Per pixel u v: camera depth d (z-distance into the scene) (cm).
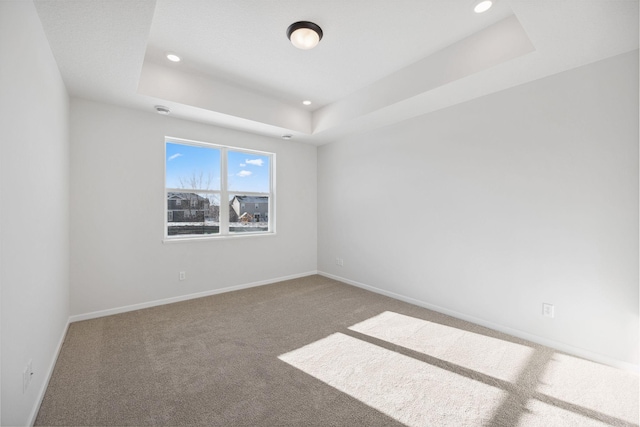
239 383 190
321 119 409
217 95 327
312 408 167
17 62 135
